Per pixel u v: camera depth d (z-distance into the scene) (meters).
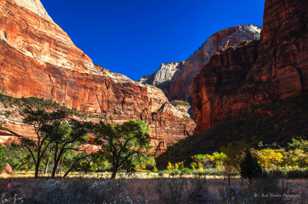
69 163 49.59
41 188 8.28
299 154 36.12
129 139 35.12
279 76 73.44
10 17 100.12
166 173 37.69
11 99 84.19
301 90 66.44
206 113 98.81
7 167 40.75
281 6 84.31
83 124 33.47
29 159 48.00
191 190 7.41
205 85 102.19
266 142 49.91
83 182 8.34
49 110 93.00
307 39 70.31
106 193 7.43
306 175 25.44
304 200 7.69
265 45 87.25
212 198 7.12
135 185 9.99
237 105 82.56
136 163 37.47
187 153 66.94
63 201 6.80
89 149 70.00
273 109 64.25
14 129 74.44
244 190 7.57
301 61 69.44
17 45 100.25
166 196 6.87
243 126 64.81
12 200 6.96
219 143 62.31
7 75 91.00
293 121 53.66
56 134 31.31
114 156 35.03
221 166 39.88
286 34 78.62
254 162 19.78
